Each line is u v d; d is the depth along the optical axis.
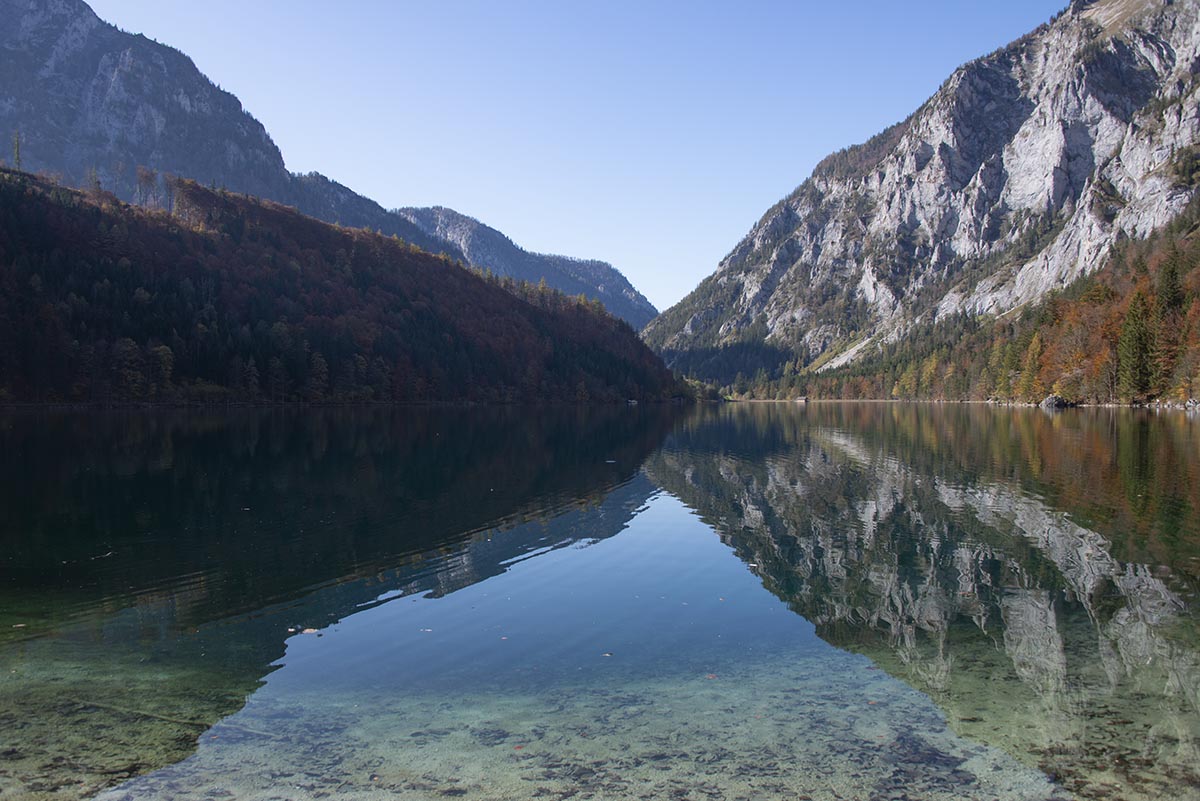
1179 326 112.94
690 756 10.95
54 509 30.73
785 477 42.59
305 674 14.24
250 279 153.00
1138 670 14.30
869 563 22.75
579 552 24.16
